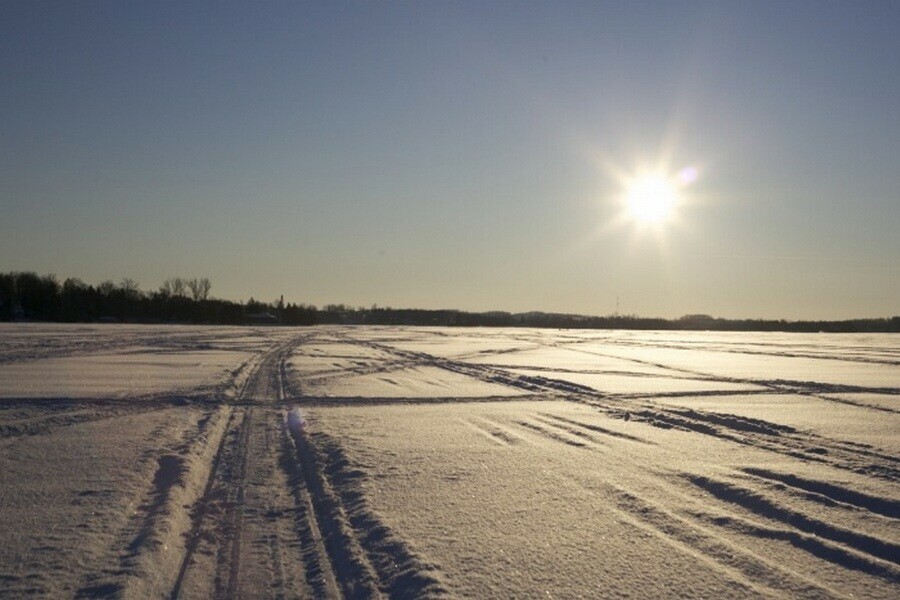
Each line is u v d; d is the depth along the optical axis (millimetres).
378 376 23438
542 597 5156
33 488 8047
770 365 30844
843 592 5328
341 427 12797
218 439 11656
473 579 5465
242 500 7781
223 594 5219
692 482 8734
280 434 12188
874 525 7016
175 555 6000
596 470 9320
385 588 5289
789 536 6609
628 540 6445
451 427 12984
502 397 18000
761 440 11875
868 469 9602
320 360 30234
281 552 6121
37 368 23812
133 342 40781
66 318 93188
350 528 6715
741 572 5707
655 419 14203
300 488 8289
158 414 14195
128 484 8227
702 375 25219
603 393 19094
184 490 8039
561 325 132875
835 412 15609
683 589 5336
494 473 9078
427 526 6777
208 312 106625
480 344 47469
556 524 6902
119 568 5582
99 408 14797
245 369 25219
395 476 8836
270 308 124000
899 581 5551
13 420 13055
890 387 21297
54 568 5562
